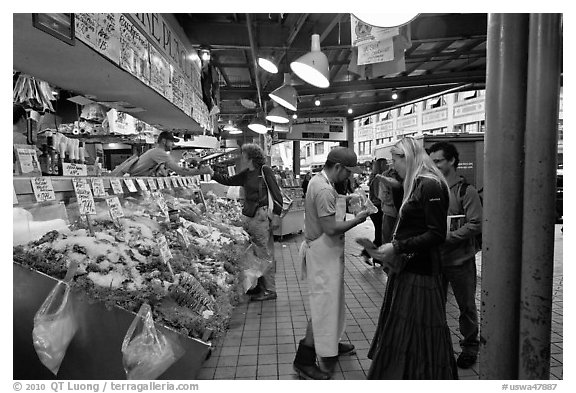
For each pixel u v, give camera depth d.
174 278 2.15
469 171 5.06
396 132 25.00
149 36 3.40
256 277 3.70
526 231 1.26
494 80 1.30
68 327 1.67
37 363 1.71
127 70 2.84
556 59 1.21
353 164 2.43
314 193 2.40
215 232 3.78
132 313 1.74
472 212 2.57
